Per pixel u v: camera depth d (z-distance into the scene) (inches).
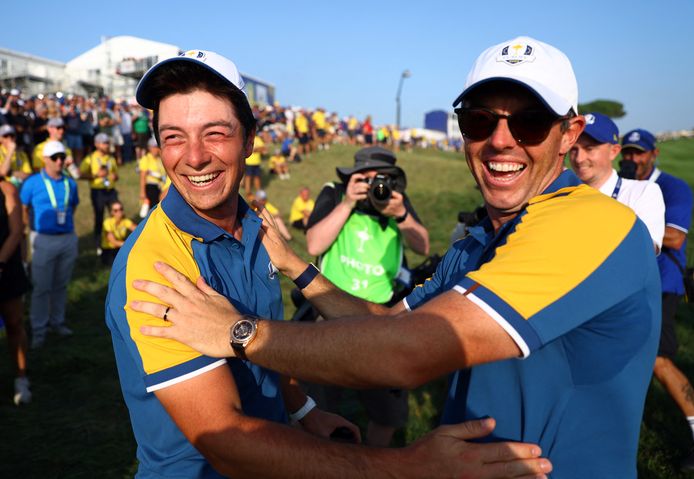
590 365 46.3
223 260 60.5
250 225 66.1
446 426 47.8
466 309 42.2
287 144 745.0
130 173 589.9
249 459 47.5
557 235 44.0
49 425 148.8
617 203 47.9
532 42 52.4
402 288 129.3
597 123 122.6
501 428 49.4
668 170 670.5
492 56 52.9
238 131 59.4
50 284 205.8
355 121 1048.2
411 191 596.4
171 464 54.5
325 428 76.9
